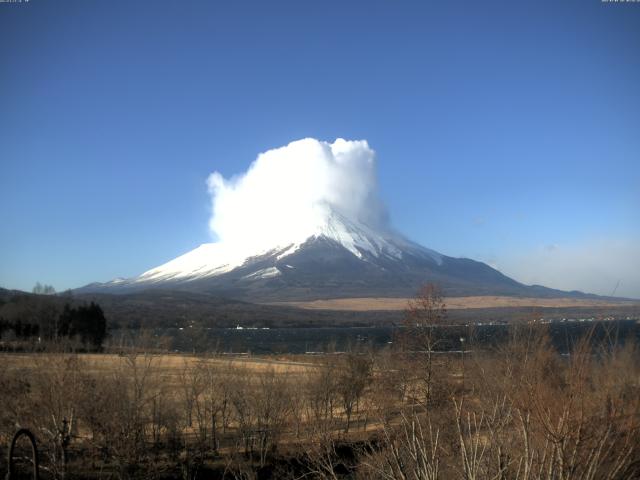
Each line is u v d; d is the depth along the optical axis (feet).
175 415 131.54
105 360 169.17
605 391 34.63
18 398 116.26
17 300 334.03
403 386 125.59
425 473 38.09
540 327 70.23
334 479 68.49
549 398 34.27
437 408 71.77
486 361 66.85
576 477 33.19
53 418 112.98
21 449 114.01
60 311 329.31
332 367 160.15
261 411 139.95
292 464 111.65
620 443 34.14
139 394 123.85
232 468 121.19
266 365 215.31
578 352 35.35
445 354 140.97
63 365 124.26
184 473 117.80
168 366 173.58
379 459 53.36
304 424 139.64
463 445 36.81
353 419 151.53
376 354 201.77
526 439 33.53
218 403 149.28
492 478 36.04
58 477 110.32
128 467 115.44
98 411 117.70
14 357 145.79
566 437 32.60
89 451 119.55
